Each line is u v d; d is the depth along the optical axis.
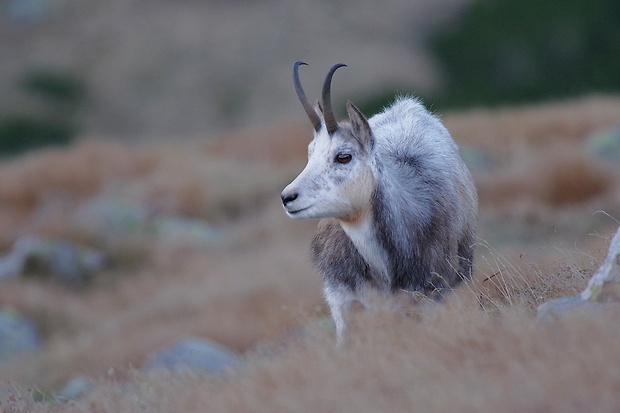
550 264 33.38
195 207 94.38
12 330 66.75
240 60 192.25
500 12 198.62
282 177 100.62
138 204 94.19
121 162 104.38
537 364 20.08
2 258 85.00
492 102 177.88
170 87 187.25
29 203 98.12
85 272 79.56
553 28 193.50
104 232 87.31
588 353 19.98
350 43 193.62
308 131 115.81
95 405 27.77
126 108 181.88
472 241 31.09
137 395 27.83
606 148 87.75
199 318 58.06
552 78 184.88
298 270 67.06
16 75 189.50
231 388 23.97
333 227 29.34
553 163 79.75
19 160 112.56
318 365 23.31
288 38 196.12
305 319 31.72
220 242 86.06
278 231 83.88
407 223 28.28
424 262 28.44
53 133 174.00
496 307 25.53
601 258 28.67
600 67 185.88
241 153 112.50
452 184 29.75
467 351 21.91
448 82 183.62
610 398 18.56
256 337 48.19
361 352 23.52
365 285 28.58
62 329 69.38
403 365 21.94
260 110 177.75
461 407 19.20
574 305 23.53
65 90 186.38
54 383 51.03
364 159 27.81
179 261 80.94
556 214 70.81
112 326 66.38
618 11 195.75
